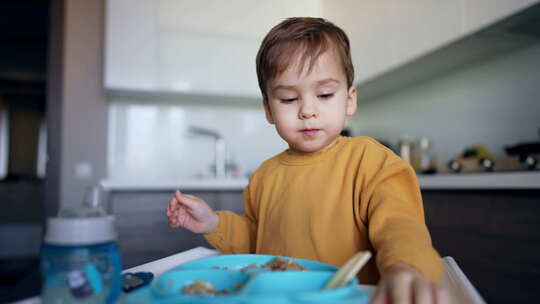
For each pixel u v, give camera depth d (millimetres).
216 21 2549
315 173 681
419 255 366
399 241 400
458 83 2102
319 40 617
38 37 6074
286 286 341
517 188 1286
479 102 1979
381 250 407
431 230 1704
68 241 317
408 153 2295
